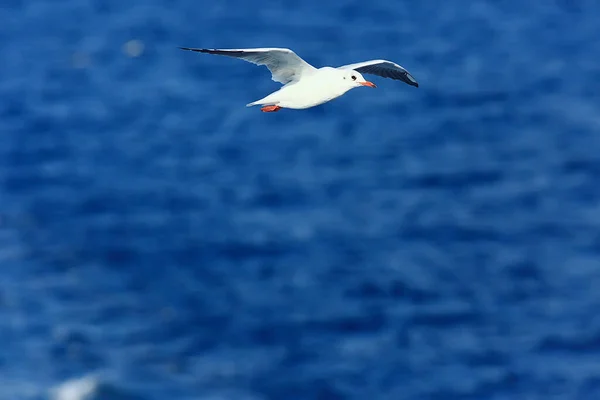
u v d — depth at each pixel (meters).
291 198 50.78
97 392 35.00
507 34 78.81
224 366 36.78
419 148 56.62
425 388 35.62
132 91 69.00
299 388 35.62
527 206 48.66
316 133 59.47
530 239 45.28
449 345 37.94
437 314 39.81
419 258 43.91
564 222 46.75
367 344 38.09
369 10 86.00
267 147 57.84
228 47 78.69
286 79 21.36
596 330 38.34
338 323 39.44
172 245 45.75
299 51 77.12
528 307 40.00
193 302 40.84
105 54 78.00
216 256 44.66
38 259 44.59
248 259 44.34
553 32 79.06
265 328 39.06
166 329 38.97
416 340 38.28
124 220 48.69
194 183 53.12
